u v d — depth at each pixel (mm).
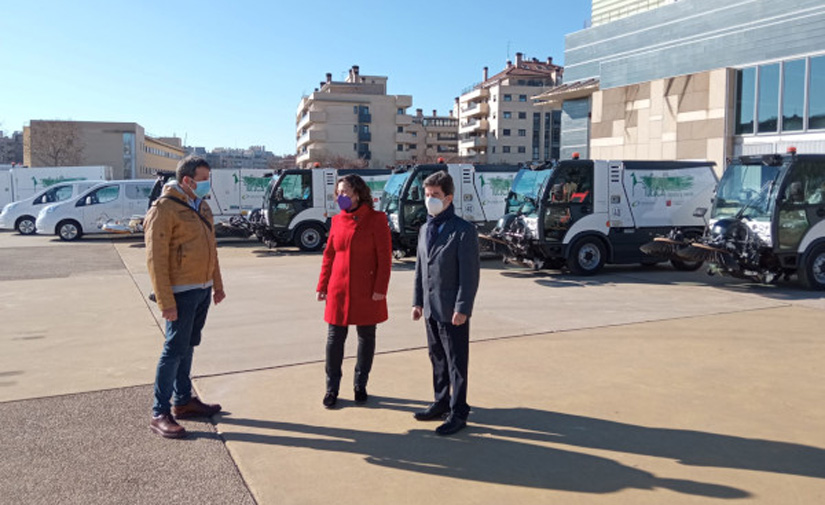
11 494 3502
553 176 12188
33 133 83312
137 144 100688
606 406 4863
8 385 5512
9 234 24406
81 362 6258
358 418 4660
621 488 3539
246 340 7125
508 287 11008
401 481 3658
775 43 22922
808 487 3521
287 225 17547
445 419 4625
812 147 21719
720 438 4223
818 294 10094
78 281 11922
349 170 18125
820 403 4898
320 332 7523
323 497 3473
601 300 9602
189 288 4426
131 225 20781
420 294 4680
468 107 97250
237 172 21812
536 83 89250
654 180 12945
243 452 4070
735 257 10289
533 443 4176
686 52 26438
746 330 7430
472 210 14914
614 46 32156
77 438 4312
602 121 30328
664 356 6293
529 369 5855
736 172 10852
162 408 4395
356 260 4785
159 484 3627
